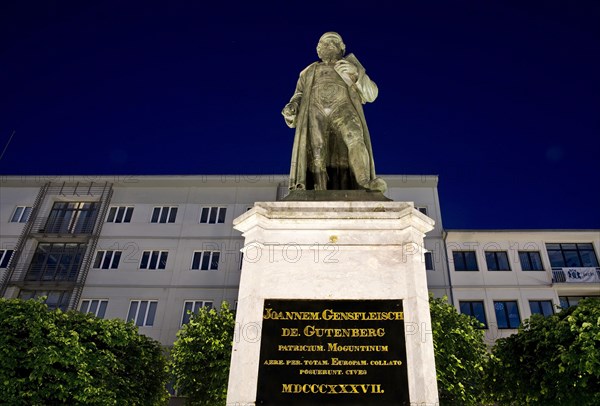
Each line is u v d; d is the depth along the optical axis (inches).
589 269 894.4
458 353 529.3
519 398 463.5
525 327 484.1
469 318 605.6
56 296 929.5
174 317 877.8
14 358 419.8
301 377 118.5
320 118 179.5
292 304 128.2
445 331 531.8
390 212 139.5
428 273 903.7
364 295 129.3
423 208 976.3
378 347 121.9
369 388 116.8
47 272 965.8
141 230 980.6
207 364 552.1
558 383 387.9
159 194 1022.4
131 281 921.5
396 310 126.9
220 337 558.9
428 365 119.1
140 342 589.9
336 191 157.4
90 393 437.7
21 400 413.4
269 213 140.6
